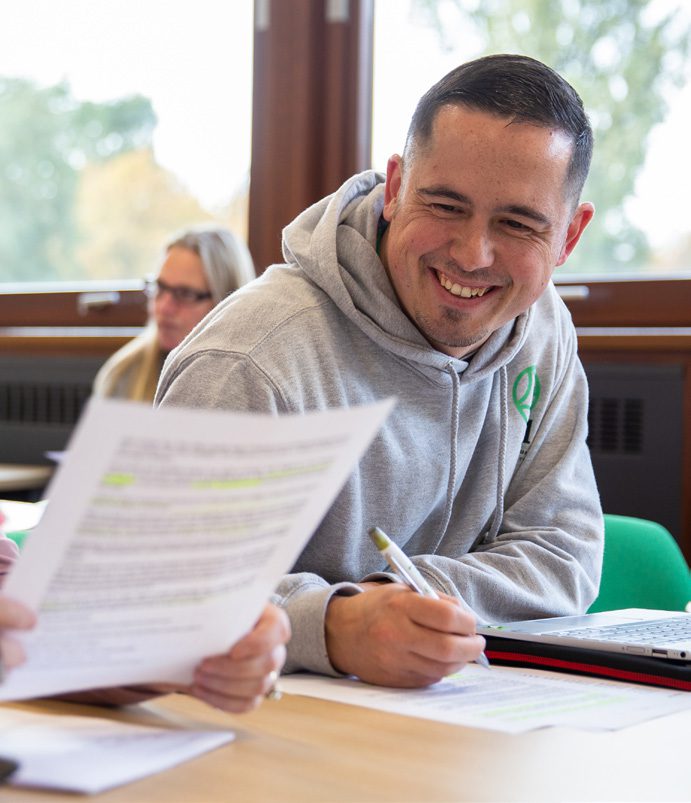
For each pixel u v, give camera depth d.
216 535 0.66
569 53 2.52
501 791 0.67
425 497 1.37
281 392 1.21
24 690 0.66
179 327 2.92
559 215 1.24
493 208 1.20
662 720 0.87
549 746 0.78
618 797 0.66
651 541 1.75
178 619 0.69
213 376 1.22
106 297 3.30
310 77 2.86
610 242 2.50
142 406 0.57
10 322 3.49
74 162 3.37
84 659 0.67
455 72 1.24
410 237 1.25
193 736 0.74
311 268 1.32
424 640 0.95
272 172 2.92
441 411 1.37
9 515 1.98
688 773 0.72
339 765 0.71
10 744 0.69
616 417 2.41
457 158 1.19
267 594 0.74
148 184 3.24
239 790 0.64
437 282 1.27
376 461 1.31
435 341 1.34
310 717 0.84
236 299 1.31
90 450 0.57
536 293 1.28
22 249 3.48
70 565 0.61
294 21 2.87
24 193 3.46
